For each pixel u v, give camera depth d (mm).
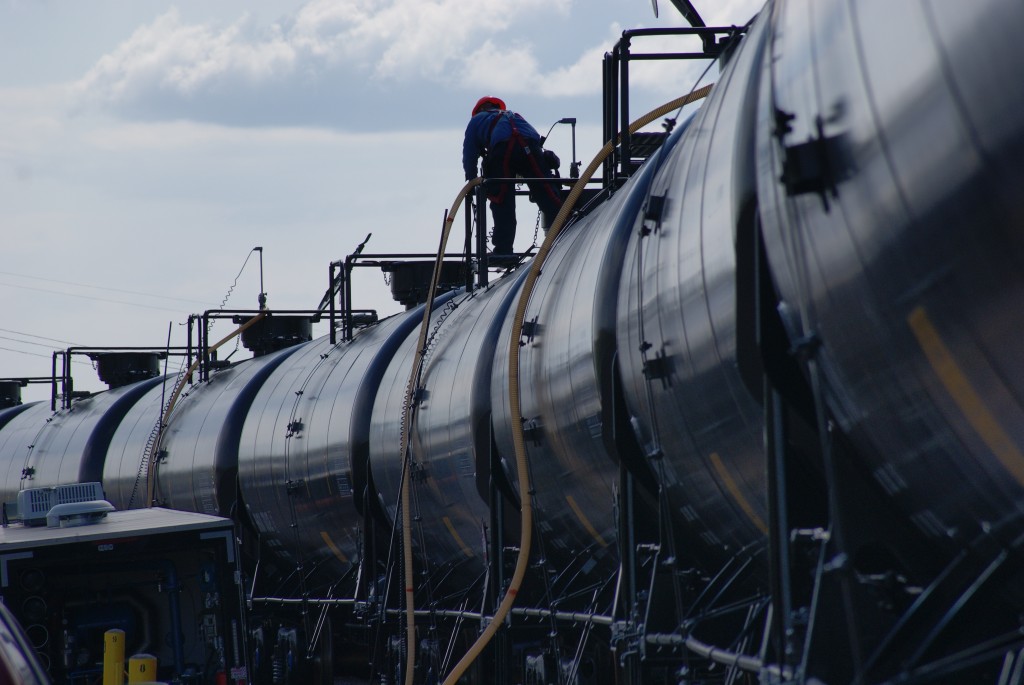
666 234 25953
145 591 48438
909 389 15539
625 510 30875
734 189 21219
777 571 19000
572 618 39281
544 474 39688
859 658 16078
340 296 78812
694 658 28141
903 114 14125
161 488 93188
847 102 15469
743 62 24188
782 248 18391
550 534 41969
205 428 85688
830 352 17141
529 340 40375
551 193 58969
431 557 57062
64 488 54469
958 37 13242
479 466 46562
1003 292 13086
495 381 44938
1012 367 13398
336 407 65375
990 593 15844
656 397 26734
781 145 16891
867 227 15156
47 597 46750
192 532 46500
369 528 62281
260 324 102812
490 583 45875
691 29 41906
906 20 14359
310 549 72062
